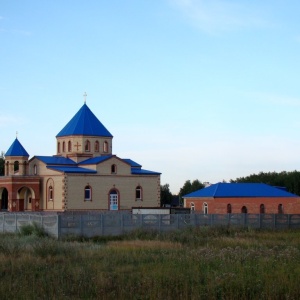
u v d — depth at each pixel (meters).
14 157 88.31
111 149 92.81
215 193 89.88
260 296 24.86
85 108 93.38
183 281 27.33
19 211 83.94
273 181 134.00
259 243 44.91
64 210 81.75
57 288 26.83
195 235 51.22
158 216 57.19
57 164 86.44
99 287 26.83
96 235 53.50
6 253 36.72
